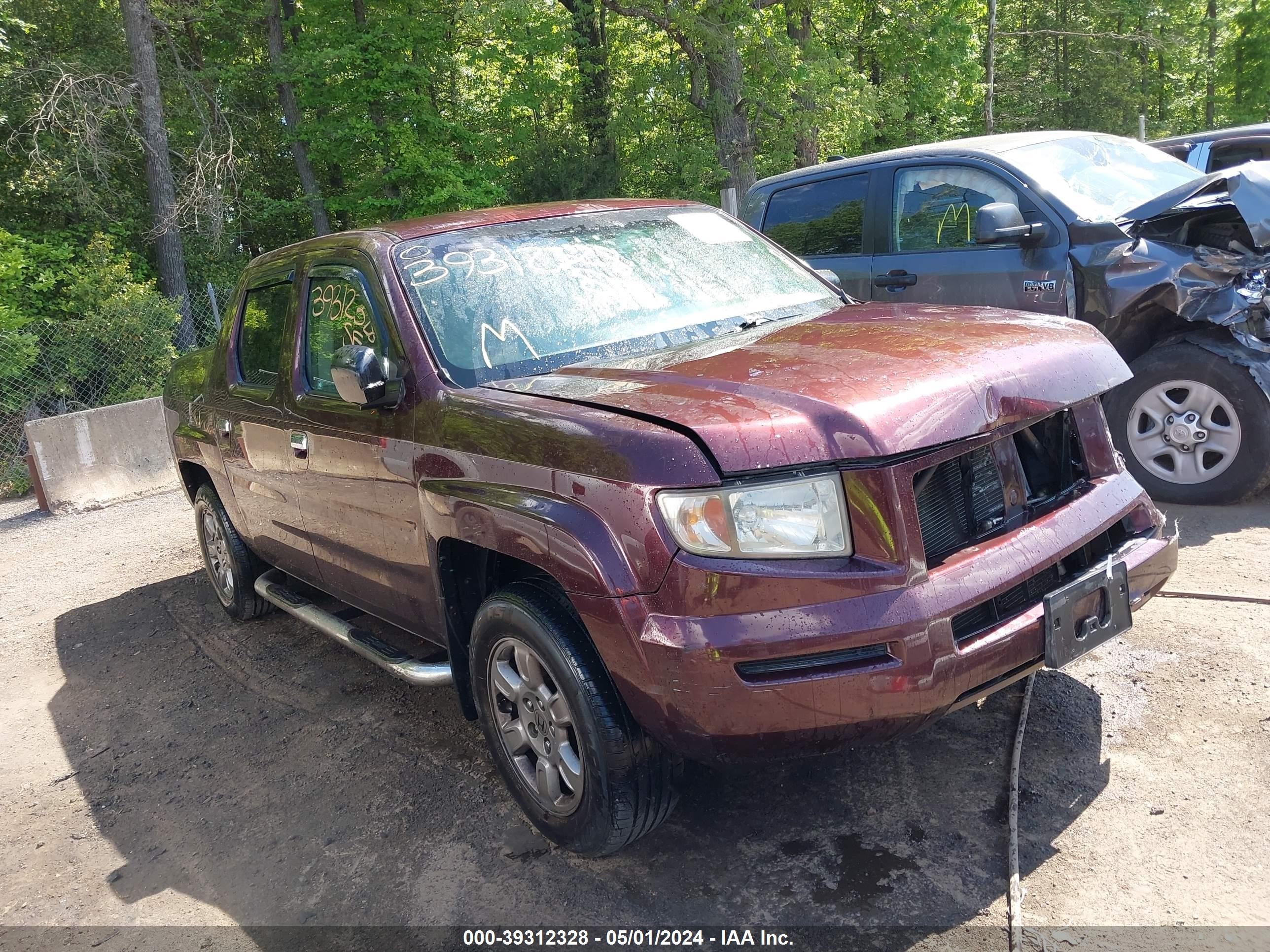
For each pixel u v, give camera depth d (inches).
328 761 145.9
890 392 95.3
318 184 946.7
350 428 134.9
